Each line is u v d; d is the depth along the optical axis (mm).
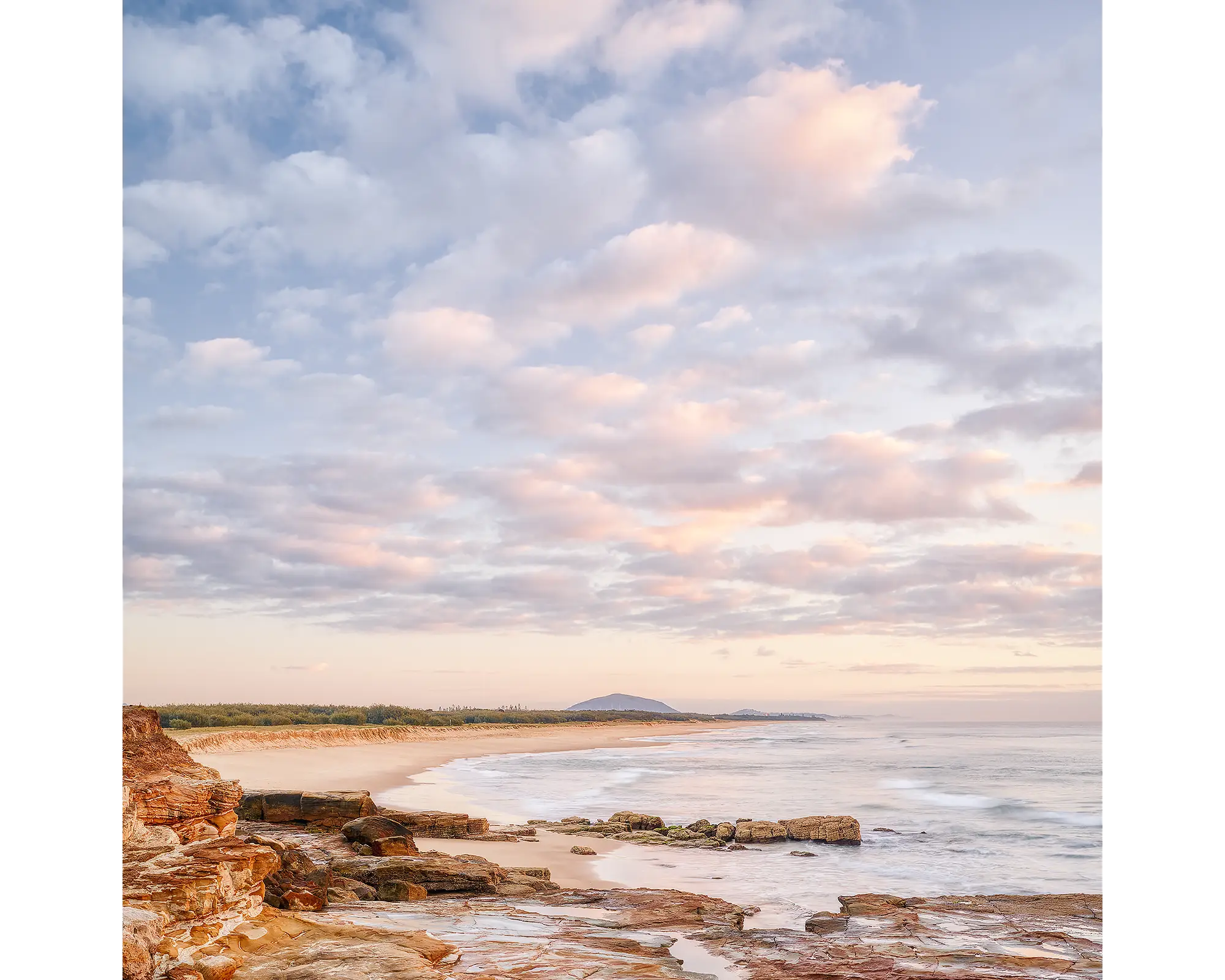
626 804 19812
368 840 10109
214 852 5707
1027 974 6191
